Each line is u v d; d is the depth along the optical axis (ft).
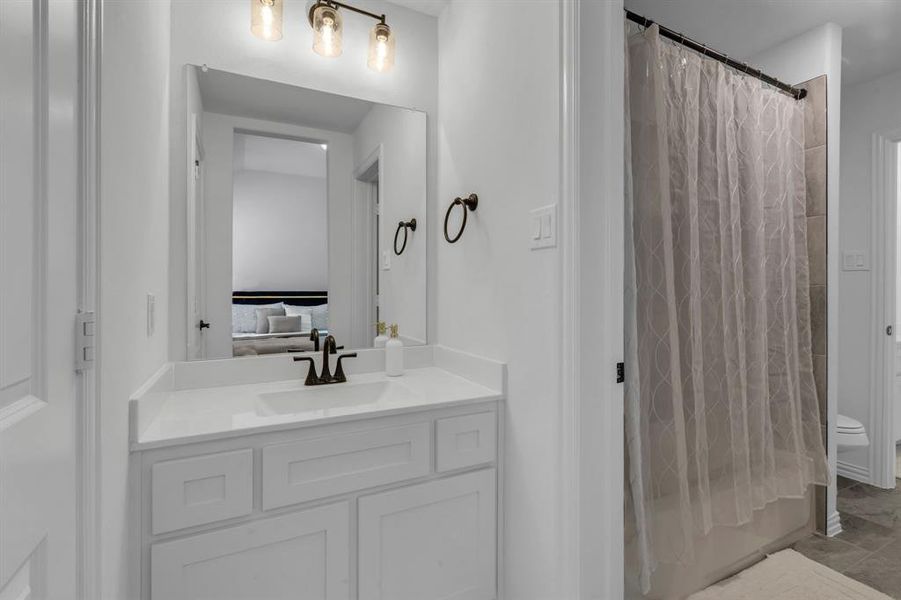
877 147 8.24
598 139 4.00
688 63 5.23
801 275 6.40
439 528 4.44
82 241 2.17
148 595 3.28
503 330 4.85
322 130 5.76
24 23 1.65
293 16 5.58
